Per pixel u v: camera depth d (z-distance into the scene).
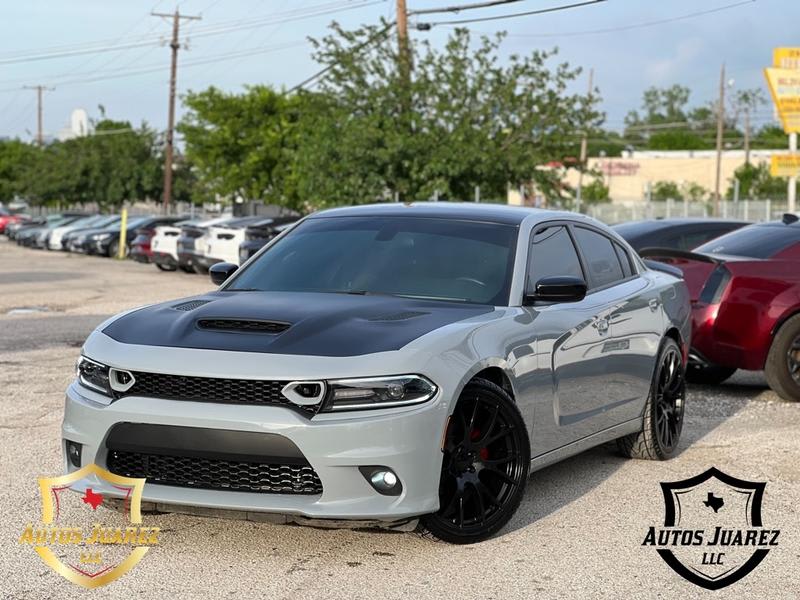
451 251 5.77
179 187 64.06
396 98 29.20
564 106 29.73
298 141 31.22
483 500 5.04
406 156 28.59
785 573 4.69
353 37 29.50
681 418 7.11
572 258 6.23
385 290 5.55
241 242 24.88
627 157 92.12
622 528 5.32
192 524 5.25
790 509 5.71
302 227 6.30
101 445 4.73
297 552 4.85
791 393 9.08
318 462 4.47
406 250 5.81
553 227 6.20
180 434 4.57
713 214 36.16
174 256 27.22
